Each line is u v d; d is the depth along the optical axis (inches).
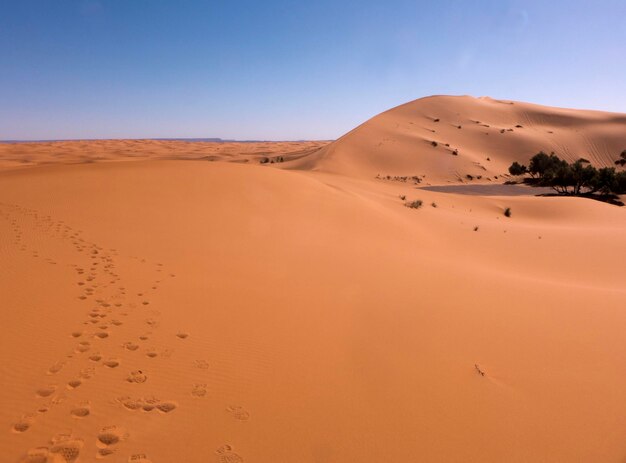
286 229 602.9
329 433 166.4
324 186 1093.8
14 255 343.9
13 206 551.8
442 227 961.5
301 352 233.1
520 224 1174.3
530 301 350.3
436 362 231.9
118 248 407.5
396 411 184.1
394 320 289.3
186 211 619.5
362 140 3659.0
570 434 175.2
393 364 226.7
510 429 176.6
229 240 496.4
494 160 3668.8
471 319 299.0
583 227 1154.0
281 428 167.0
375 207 994.7
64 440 147.7
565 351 252.8
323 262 442.9
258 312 284.2
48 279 299.7
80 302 267.6
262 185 885.2
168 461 143.4
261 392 191.3
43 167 1015.0
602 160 3818.9
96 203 603.2
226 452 150.8
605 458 161.9
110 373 192.9
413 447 161.9
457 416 183.5
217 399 182.9
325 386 200.8
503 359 239.9
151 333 237.5
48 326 230.2
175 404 176.1
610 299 368.5
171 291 307.1
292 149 6471.5
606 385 214.8
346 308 307.0
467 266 523.5
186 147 6156.5
